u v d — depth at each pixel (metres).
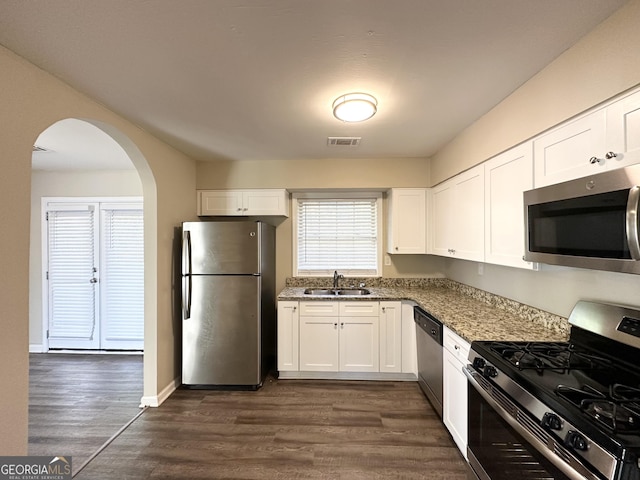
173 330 2.96
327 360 3.12
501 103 1.99
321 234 3.87
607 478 0.84
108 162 3.53
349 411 2.54
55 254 3.97
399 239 3.41
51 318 3.99
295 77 1.71
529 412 1.17
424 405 2.62
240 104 2.05
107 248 3.94
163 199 2.81
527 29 1.32
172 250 2.96
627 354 1.32
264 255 3.12
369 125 2.43
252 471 1.88
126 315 3.96
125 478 1.83
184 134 2.62
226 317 2.92
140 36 1.36
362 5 1.18
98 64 1.58
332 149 3.08
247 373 2.91
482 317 2.21
